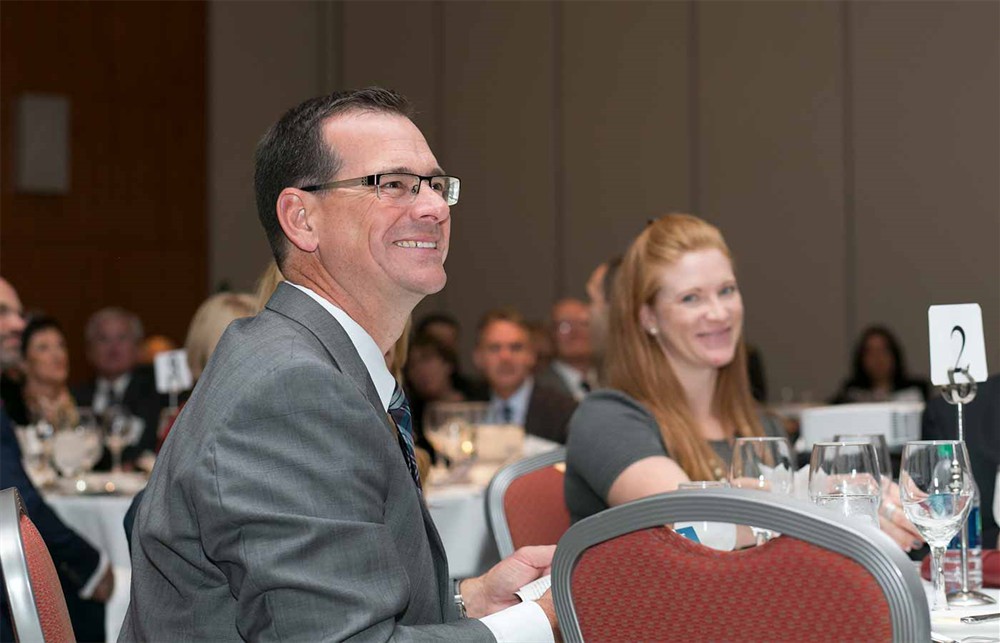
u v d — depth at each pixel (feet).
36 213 29.07
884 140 27.35
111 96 29.84
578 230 29.81
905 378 24.25
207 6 30.71
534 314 30.04
